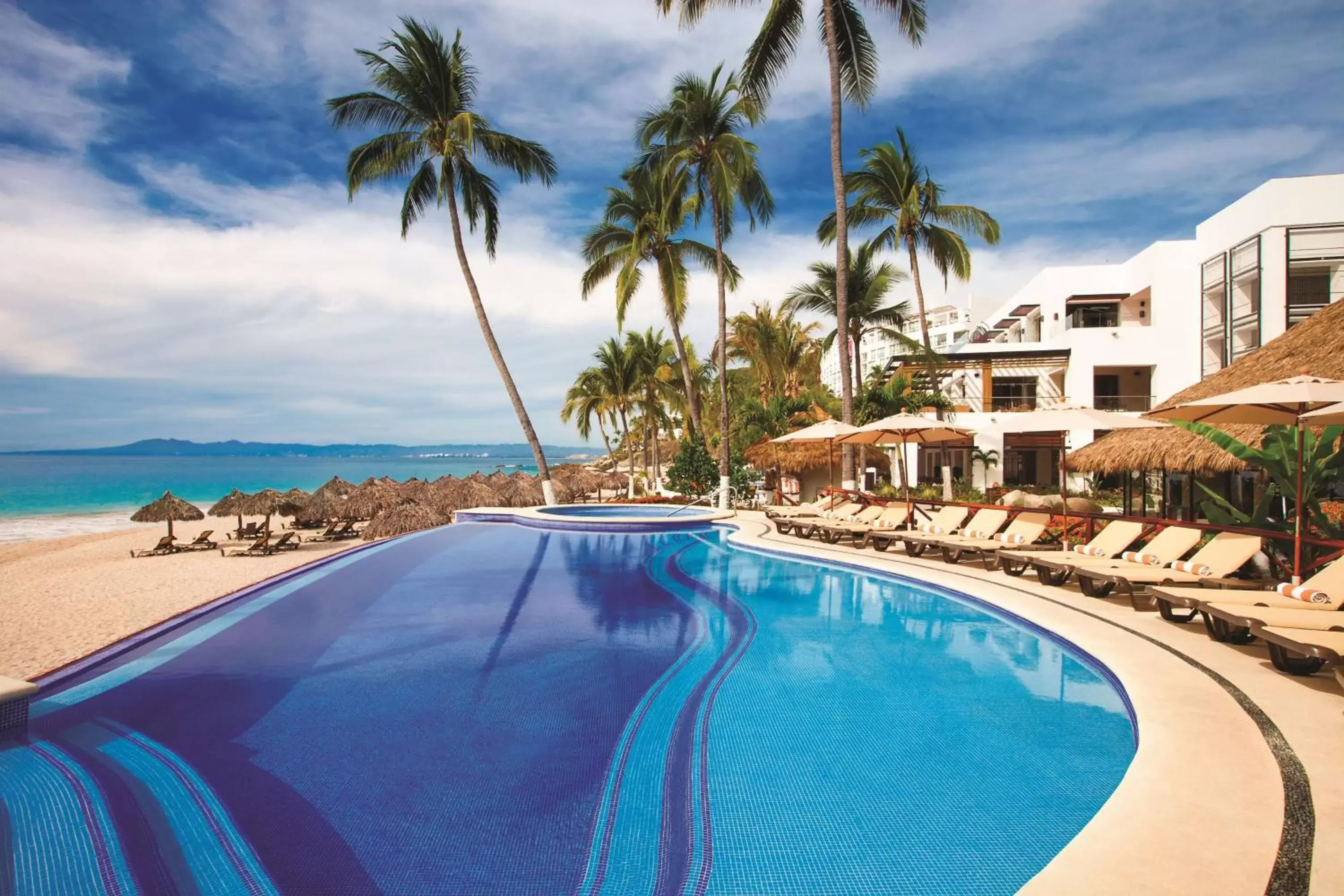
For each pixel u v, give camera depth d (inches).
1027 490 981.2
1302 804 113.6
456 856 120.3
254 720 185.3
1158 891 89.0
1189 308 1066.7
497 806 137.9
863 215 965.2
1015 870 111.7
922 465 1198.3
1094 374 1132.5
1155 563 288.5
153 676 224.4
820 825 127.7
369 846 123.5
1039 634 261.9
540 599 349.4
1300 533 239.1
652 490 1515.7
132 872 116.6
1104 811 111.7
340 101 762.8
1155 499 752.3
